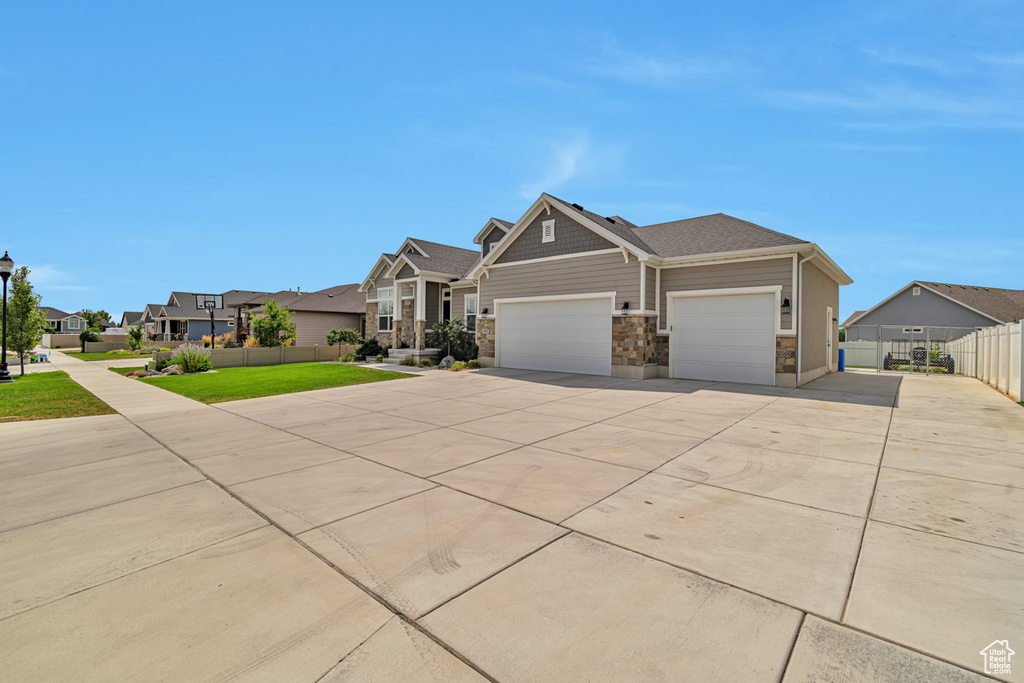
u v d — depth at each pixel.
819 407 9.04
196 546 3.47
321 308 31.98
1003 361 11.34
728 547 3.34
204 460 5.89
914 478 4.84
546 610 2.59
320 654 2.25
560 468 5.29
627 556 3.22
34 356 26.62
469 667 2.15
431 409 9.22
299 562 3.20
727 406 9.14
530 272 15.88
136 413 9.47
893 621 2.46
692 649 2.24
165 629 2.46
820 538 3.47
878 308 32.16
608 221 15.59
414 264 20.84
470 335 19.66
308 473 5.26
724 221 15.19
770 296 12.12
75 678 2.09
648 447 6.16
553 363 15.39
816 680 2.02
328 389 12.56
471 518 3.91
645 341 13.37
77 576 3.05
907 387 12.19
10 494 4.67
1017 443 6.28
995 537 3.47
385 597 2.75
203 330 42.97
